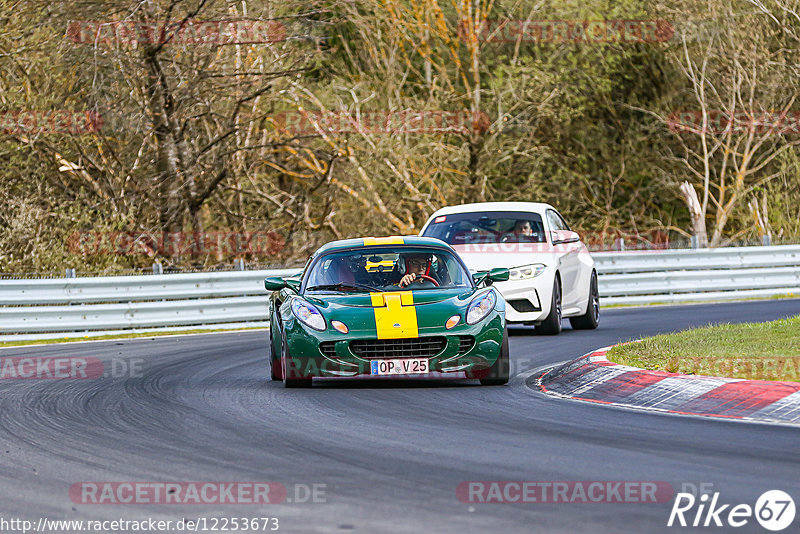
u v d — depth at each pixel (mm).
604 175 114188
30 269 69938
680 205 118125
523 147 105375
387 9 96188
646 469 20734
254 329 60906
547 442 23812
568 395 31234
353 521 17344
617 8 105625
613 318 58250
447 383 34188
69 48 75188
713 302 69000
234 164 84500
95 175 82812
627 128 114562
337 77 95250
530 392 31891
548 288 47438
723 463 21109
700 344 36188
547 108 101312
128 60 74938
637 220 116188
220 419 28219
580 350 41938
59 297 57219
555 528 16703
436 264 35938
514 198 104312
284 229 85688
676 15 106188
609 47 107188
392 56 98500
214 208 88625
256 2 78500
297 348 32781
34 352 49344
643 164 113812
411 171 96312
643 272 70375
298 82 87188
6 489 20453
